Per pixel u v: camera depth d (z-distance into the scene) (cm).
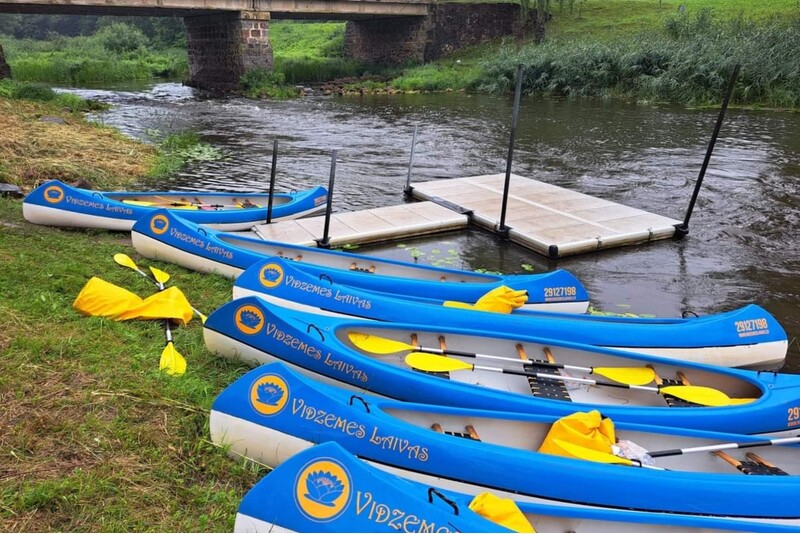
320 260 819
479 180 1350
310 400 415
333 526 327
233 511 383
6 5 2800
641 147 1820
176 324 621
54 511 362
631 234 1020
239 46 3272
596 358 578
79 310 608
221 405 428
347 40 4353
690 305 830
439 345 585
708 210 1233
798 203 1277
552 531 361
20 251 757
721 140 1886
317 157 1673
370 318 623
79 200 919
